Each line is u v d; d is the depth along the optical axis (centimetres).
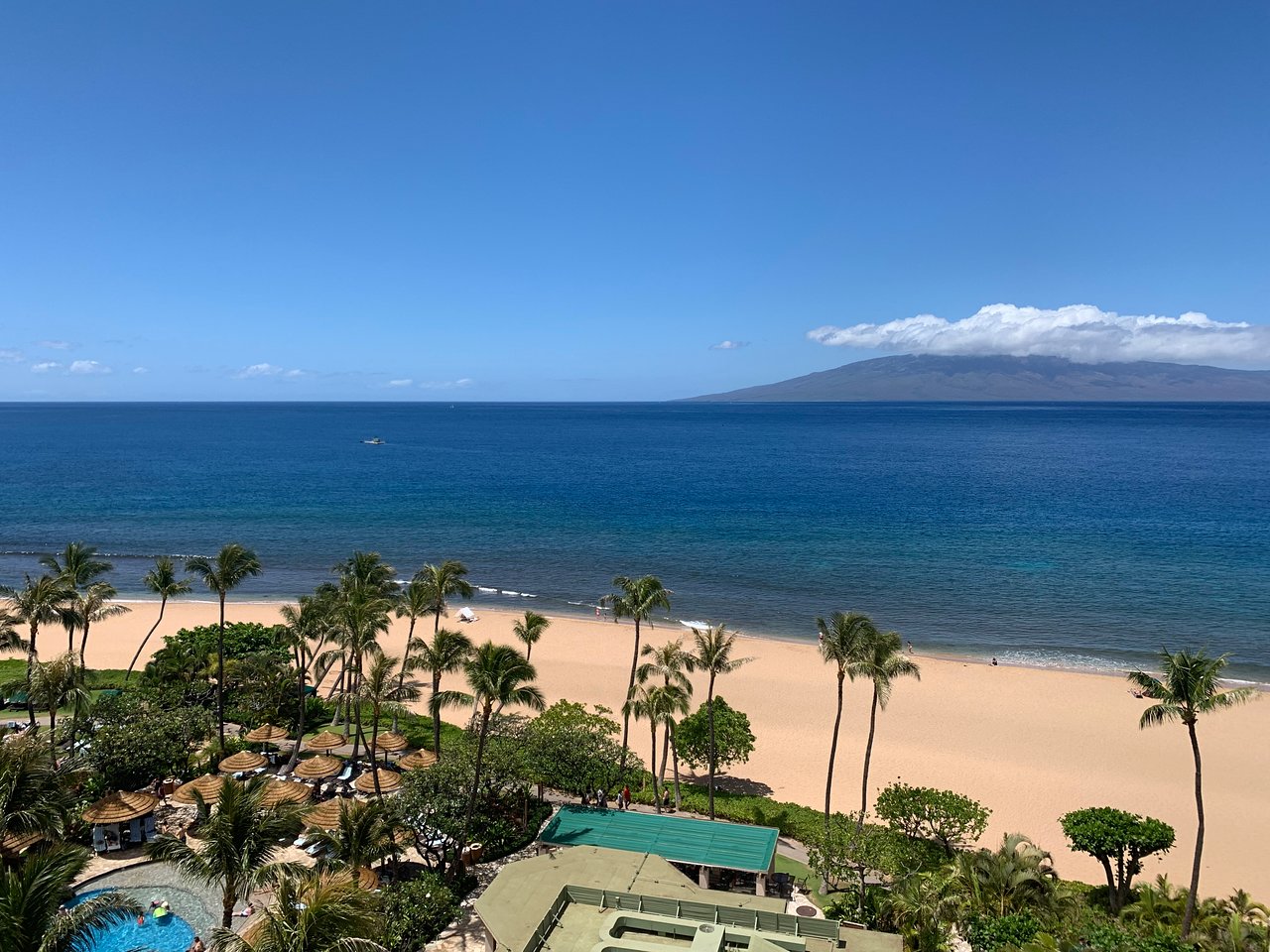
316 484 19350
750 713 6288
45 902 2086
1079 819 3950
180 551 11862
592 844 3712
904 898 3341
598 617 8962
